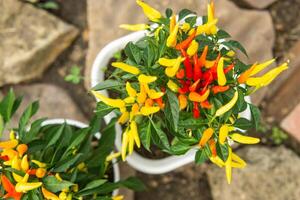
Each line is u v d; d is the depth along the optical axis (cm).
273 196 92
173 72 56
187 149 62
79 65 97
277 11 98
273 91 97
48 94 96
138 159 81
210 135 57
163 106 59
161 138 62
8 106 70
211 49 62
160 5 92
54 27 96
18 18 94
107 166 78
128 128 62
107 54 76
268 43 95
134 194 96
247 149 95
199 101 57
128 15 93
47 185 62
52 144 67
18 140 65
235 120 61
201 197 97
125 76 60
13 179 62
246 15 95
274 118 97
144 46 65
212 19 59
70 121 81
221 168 95
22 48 94
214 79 57
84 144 72
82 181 71
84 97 97
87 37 98
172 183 97
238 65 61
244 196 93
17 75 95
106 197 68
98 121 73
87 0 96
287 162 94
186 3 92
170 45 58
